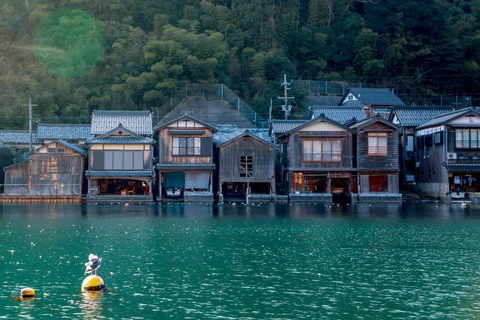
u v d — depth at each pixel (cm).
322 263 3089
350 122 7975
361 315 2211
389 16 13175
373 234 4153
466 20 13975
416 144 8100
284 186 7750
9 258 3159
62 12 13888
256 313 2219
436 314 2227
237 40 12950
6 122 10112
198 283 2641
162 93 10856
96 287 2512
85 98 11188
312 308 2289
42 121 10156
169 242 3725
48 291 2502
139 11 14875
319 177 7369
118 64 11931
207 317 2169
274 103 10775
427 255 3331
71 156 7050
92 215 5359
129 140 7081
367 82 12938
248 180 7231
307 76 13100
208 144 7250
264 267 2980
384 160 7250
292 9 14025
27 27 14288
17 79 11925
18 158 7969
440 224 4762
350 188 7312
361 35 13088
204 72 11356
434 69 13112
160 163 7194
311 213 5703
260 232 4219
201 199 7125
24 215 5319
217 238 3912
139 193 7388
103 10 14450
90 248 3475
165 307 2280
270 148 7288
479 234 4166
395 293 2509
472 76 12875
